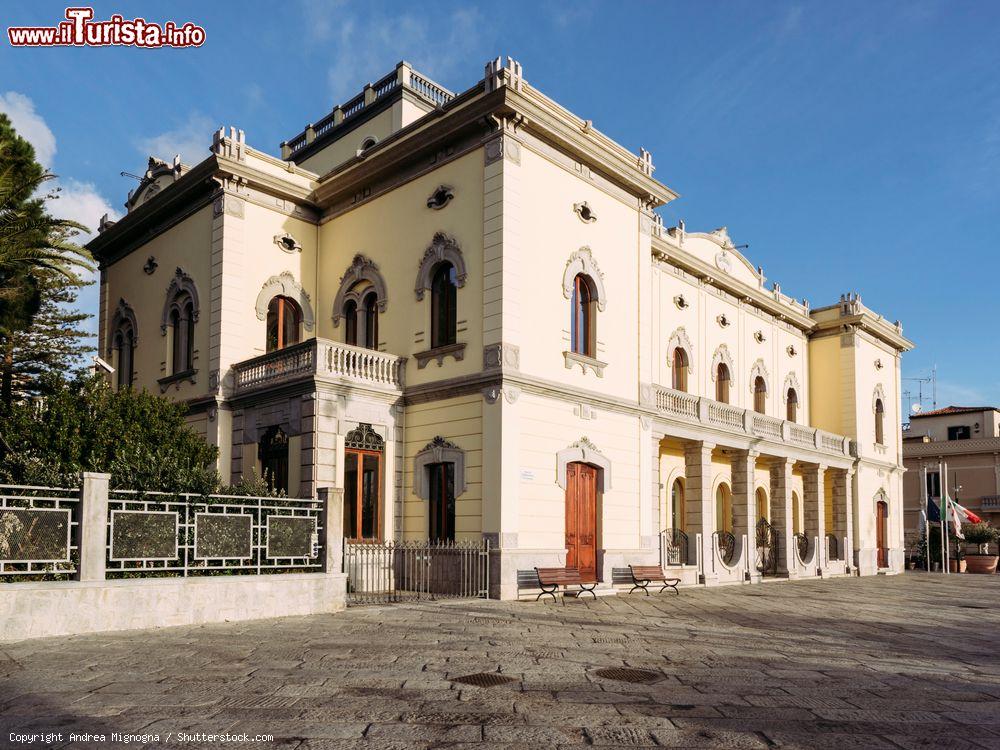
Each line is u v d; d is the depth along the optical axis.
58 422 14.53
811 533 31.27
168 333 23.58
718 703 7.79
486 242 18.53
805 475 31.83
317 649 10.11
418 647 10.50
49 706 7.10
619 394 21.34
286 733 6.42
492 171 18.61
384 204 21.67
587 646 11.06
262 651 9.89
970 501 50.53
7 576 10.99
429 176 20.41
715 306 30.17
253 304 21.91
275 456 19.20
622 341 21.73
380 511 19.05
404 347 20.39
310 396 17.98
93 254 27.64
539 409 18.66
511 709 7.31
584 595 18.69
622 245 22.20
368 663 9.29
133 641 10.40
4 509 10.68
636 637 12.13
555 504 18.84
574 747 6.21
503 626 12.88
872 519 35.69
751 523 26.77
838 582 28.08
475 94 19.05
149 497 12.33
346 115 28.27
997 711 7.84
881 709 7.78
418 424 19.55
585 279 20.95
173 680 8.17
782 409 33.97
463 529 18.11
